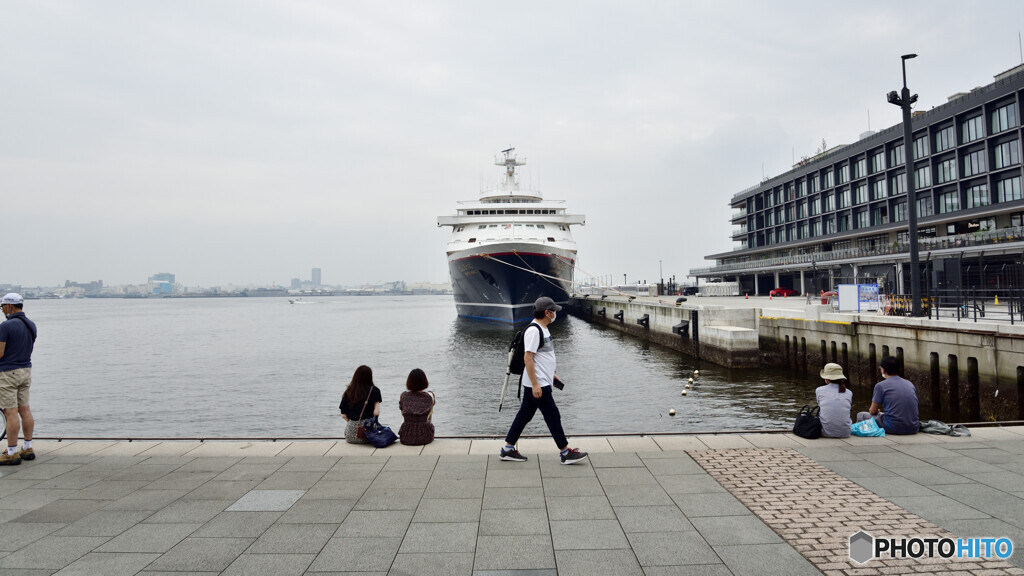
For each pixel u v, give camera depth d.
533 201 56.19
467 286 50.53
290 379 23.62
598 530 4.68
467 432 14.57
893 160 51.47
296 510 5.20
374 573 3.97
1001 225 40.34
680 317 30.38
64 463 6.71
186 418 16.69
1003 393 13.29
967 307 17.12
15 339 6.70
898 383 7.62
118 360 31.03
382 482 5.97
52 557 4.26
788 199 71.81
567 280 49.53
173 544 4.49
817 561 4.05
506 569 4.01
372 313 102.50
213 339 45.06
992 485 5.54
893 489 5.48
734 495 5.41
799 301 43.88
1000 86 39.66
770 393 19.00
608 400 18.11
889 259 41.66
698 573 3.91
